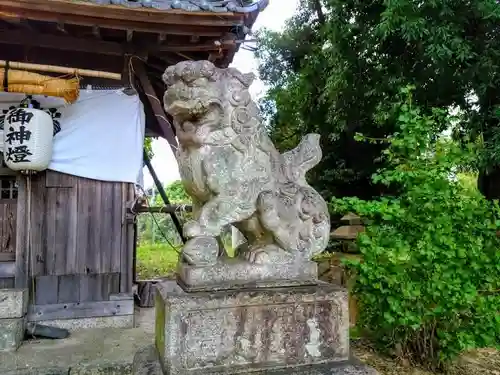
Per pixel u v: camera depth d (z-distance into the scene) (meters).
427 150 3.68
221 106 2.41
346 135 8.77
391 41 6.74
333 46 7.64
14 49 5.05
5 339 3.96
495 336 3.35
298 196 2.63
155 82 6.18
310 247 2.60
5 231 4.72
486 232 3.40
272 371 2.30
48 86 4.12
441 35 5.84
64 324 4.70
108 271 4.89
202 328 2.22
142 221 17.70
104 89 4.93
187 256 2.38
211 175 2.42
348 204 3.64
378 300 3.41
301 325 2.40
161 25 4.22
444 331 3.43
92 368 3.62
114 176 4.91
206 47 4.64
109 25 4.10
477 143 6.02
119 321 4.85
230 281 2.40
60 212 4.80
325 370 2.34
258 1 4.25
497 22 6.11
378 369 3.58
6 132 4.31
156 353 2.54
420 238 3.38
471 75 6.04
